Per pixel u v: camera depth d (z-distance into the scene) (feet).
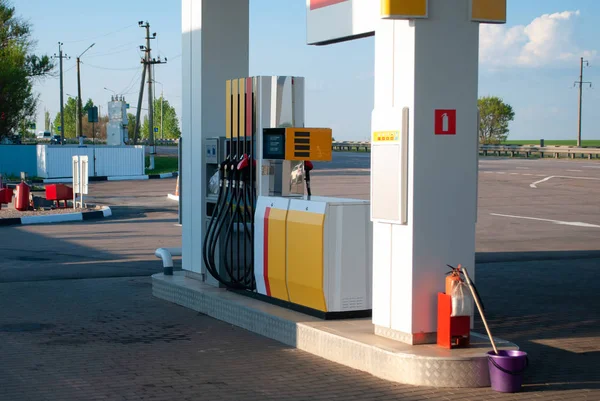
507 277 39.99
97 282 37.99
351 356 22.17
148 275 40.34
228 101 30.91
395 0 20.71
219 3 32.53
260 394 19.62
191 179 33.60
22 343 25.26
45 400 19.07
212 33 32.48
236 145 30.19
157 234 59.62
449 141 21.80
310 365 22.41
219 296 29.50
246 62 33.24
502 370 19.60
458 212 21.97
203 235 32.83
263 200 27.89
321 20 25.89
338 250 24.79
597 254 48.60
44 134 489.26
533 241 55.06
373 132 22.57
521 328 27.99
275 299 27.76
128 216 75.00
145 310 31.07
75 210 77.10
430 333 21.71
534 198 89.25
